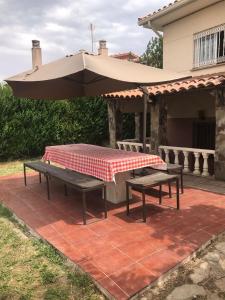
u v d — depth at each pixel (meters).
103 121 15.15
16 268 3.98
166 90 8.58
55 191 7.64
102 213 5.86
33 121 12.75
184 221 5.23
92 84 8.22
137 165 6.04
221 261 3.98
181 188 6.92
